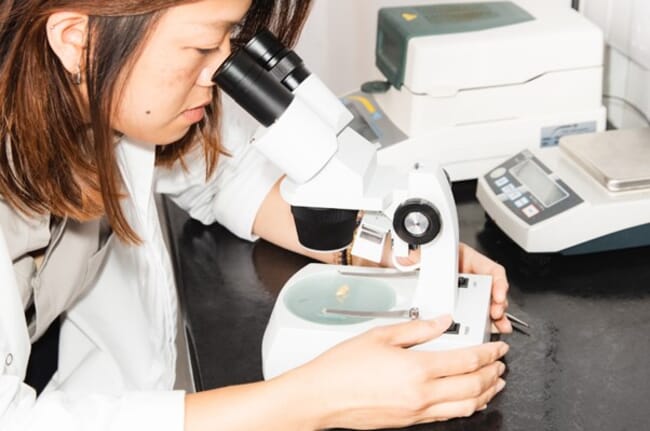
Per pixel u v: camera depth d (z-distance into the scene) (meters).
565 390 1.06
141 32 0.95
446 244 1.06
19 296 1.03
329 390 1.00
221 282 1.23
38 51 0.98
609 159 1.25
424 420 1.02
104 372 1.26
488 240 1.28
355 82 1.87
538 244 1.22
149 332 1.28
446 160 1.37
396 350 1.02
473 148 1.37
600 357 1.10
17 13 0.96
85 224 1.17
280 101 0.98
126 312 1.27
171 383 1.28
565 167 1.28
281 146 0.98
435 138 1.36
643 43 1.33
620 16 1.38
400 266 1.10
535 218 1.22
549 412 1.04
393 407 1.00
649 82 1.38
